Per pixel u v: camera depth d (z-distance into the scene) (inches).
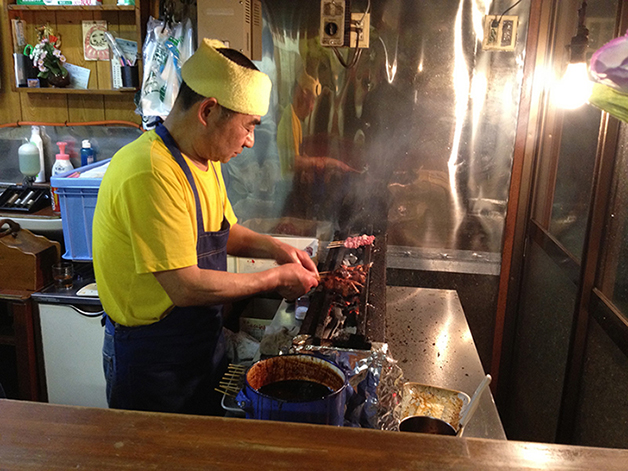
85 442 22.7
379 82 103.1
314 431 23.8
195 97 60.4
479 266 109.4
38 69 114.0
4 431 23.2
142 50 106.9
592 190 70.5
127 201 58.4
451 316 84.4
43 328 101.3
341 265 79.0
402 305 88.3
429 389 54.2
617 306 65.1
